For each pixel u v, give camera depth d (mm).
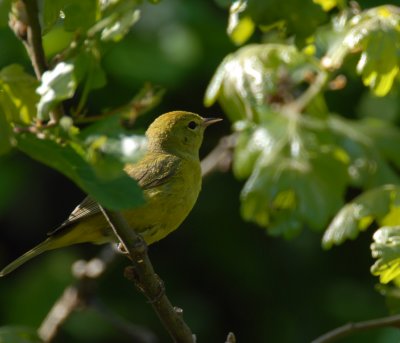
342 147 11594
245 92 10062
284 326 16031
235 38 9555
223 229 16281
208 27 15805
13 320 15641
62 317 12078
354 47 8789
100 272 12016
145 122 15859
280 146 10984
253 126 10648
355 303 15836
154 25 15789
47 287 15844
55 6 7148
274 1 8383
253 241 16328
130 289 16266
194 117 10461
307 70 10500
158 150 10102
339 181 10828
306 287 16078
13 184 16078
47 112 6027
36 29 6934
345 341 15148
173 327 7938
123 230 7211
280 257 16250
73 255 16359
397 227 8242
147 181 9500
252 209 10727
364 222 9516
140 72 15570
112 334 15680
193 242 16422
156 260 16484
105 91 15695
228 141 12469
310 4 8391
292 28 8484
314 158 10844
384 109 15320
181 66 15711
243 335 16234
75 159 5625
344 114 15719
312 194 10648
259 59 10164
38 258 17047
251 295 16281
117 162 5484
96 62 7352
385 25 8688
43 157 5633
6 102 6453
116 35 7723
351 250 16062
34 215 17172
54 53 13852
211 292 16438
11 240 17156
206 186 16219
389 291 9055
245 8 8461
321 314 15891
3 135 5539
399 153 11750
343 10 9398
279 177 10688
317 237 16141
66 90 6070
